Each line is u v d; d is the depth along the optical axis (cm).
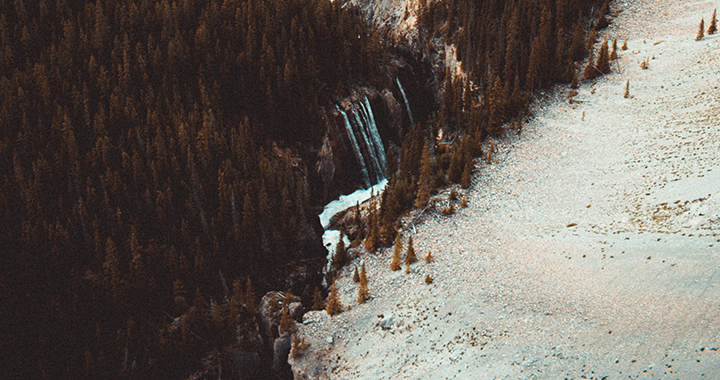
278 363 5525
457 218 6706
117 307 5497
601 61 8969
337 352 5197
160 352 5356
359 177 8956
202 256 5919
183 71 8400
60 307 5247
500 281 5275
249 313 5847
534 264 5359
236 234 6244
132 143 7038
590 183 6612
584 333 4238
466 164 7262
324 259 7012
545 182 6956
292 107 8425
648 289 4375
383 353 4966
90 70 7812
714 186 5334
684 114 7300
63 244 5681
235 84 8500
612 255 5009
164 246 6075
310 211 7306
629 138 7281
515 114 8506
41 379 4972
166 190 6350
